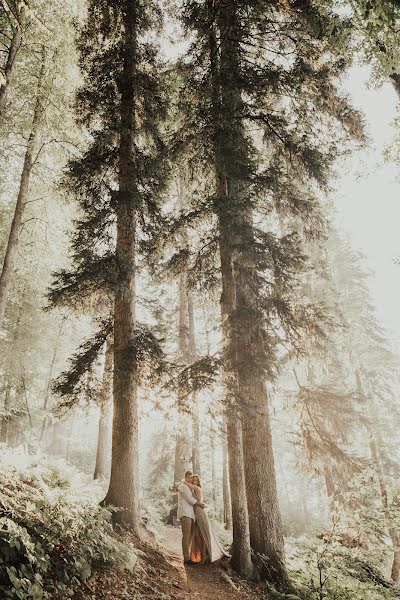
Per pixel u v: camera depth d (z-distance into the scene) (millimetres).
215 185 10664
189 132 9922
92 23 10570
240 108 9281
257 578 7109
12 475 5375
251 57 10375
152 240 9305
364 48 7855
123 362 7863
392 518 8320
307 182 10359
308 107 9477
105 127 9906
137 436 7770
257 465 8531
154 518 12188
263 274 9484
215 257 9945
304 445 9984
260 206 9875
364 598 7121
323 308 9398
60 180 9664
